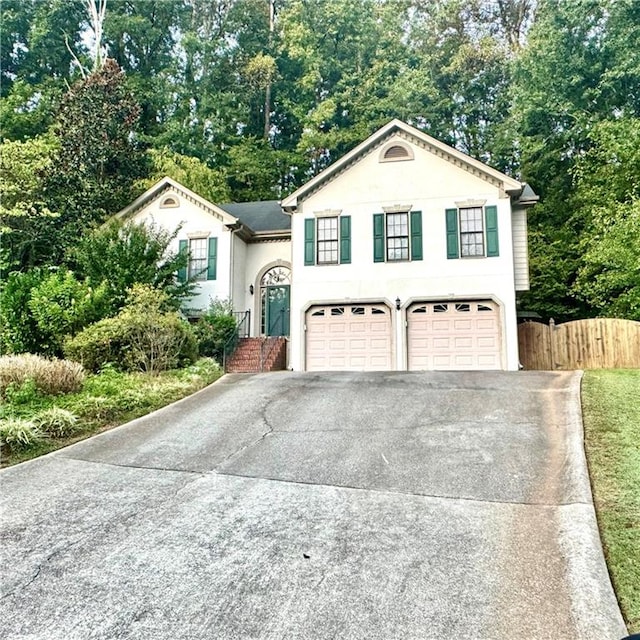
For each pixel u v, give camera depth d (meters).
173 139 32.09
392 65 37.16
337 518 4.67
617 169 20.02
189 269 18.06
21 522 4.75
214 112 35.09
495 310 14.93
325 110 34.31
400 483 5.43
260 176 32.28
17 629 3.28
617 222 16.11
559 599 3.38
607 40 25.81
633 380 9.48
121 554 4.16
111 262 14.80
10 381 8.50
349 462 6.11
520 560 3.85
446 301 15.20
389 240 15.84
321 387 10.35
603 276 17.61
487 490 5.16
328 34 39.16
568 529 4.22
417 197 15.78
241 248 18.86
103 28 36.66
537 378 10.42
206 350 15.39
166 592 3.63
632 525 4.27
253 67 36.94
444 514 4.66
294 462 6.19
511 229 15.32
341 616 3.30
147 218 18.58
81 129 23.39
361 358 15.45
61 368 9.12
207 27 40.19
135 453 6.70
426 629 3.15
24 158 21.34
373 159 16.22
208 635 3.17
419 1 40.28
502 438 6.71
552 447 6.29
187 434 7.49
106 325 11.47
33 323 11.86
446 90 36.97
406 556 3.97
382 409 8.45
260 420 8.09
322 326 15.88
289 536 4.37
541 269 21.89
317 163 34.25
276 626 3.23
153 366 11.44
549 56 26.95
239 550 4.17
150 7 38.94
